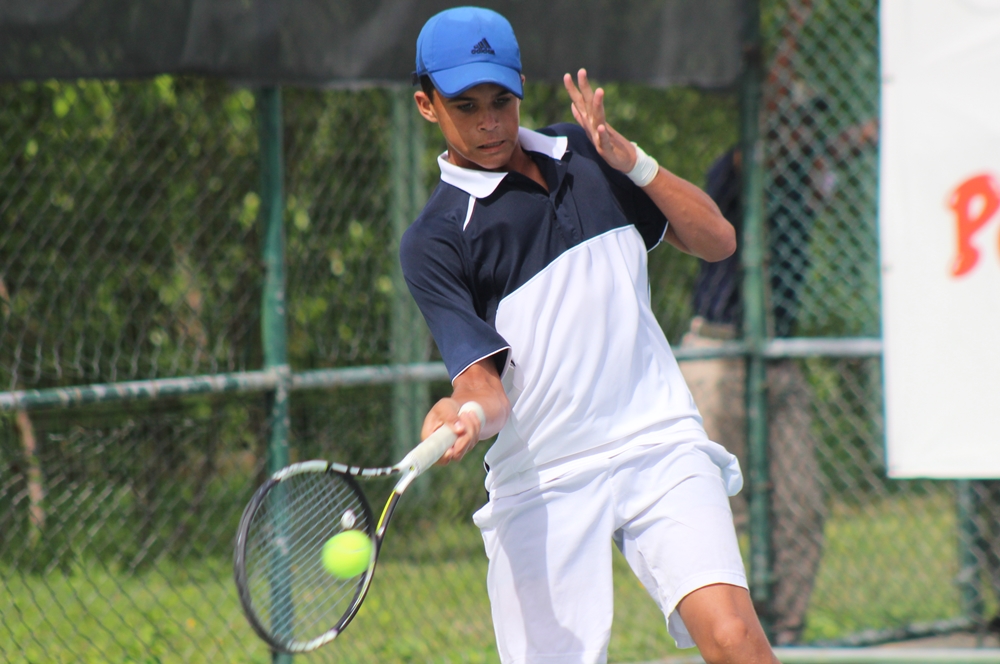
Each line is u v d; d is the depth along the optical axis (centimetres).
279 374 1395
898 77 1475
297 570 1103
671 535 984
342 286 2031
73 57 1294
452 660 1659
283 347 1407
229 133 1983
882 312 1499
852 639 1684
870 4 1884
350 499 1048
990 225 1442
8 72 1267
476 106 966
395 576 2042
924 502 2458
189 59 1341
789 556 1648
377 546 883
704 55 1588
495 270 996
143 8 1321
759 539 1627
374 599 1909
